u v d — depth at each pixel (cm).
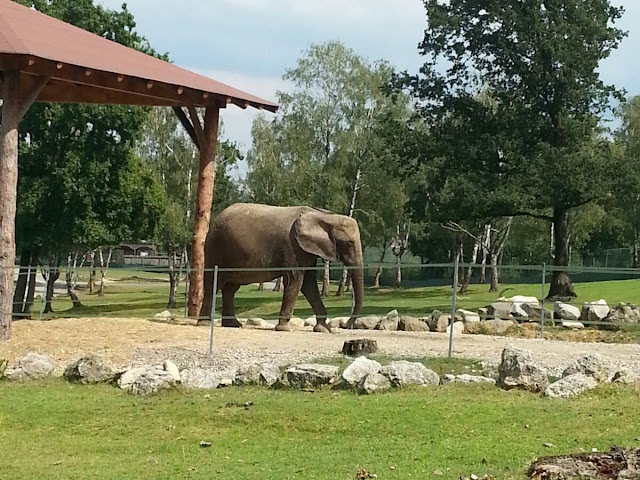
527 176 3241
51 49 1573
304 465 777
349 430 905
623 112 5988
